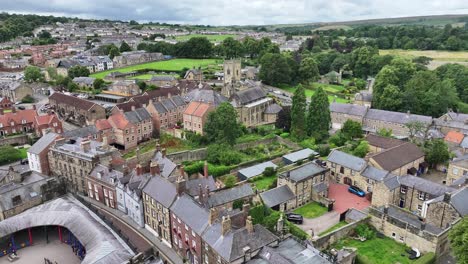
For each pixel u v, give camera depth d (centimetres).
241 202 8294
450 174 9638
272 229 7488
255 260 5994
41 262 7162
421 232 6900
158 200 7675
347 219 8069
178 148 11844
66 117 15012
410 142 11319
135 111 12838
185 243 7088
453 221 7075
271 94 17188
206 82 19012
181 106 14200
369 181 9219
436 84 15925
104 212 8962
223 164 10762
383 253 6975
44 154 10625
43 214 7731
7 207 8106
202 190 8144
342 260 6325
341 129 13025
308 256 6103
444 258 6906
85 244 6819
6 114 13425
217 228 6431
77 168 9925
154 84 19100
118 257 6275
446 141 12131
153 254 6769
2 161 11350
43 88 19912
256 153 11675
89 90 18925
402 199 8756
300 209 8781
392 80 16275
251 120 13688
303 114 12525
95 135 11781
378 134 12438
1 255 7362
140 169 8869
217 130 11656
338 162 10038
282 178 8994
